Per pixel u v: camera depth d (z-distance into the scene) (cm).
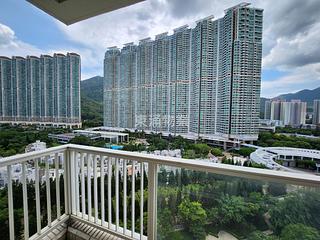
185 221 180
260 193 150
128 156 196
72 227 233
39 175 202
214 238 170
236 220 161
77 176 243
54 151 217
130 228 212
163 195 187
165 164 178
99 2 194
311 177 132
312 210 135
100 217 229
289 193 141
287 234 143
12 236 175
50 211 216
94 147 229
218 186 165
